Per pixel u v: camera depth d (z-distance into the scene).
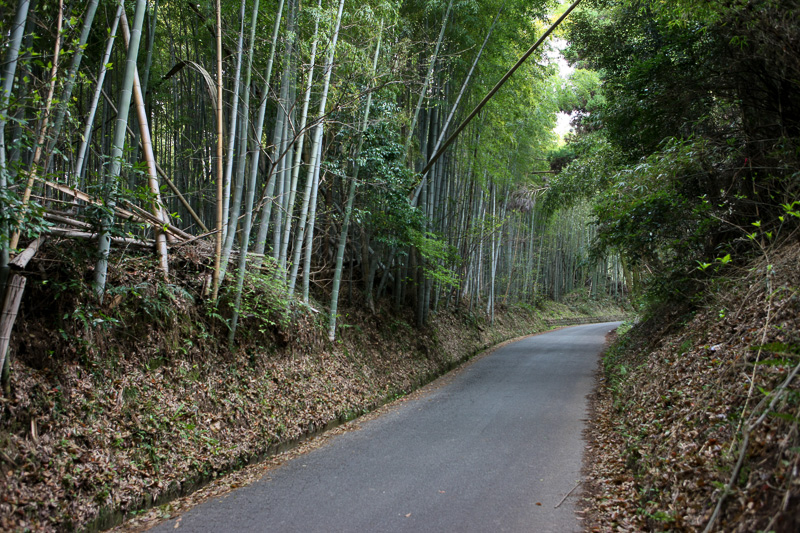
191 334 6.66
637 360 9.72
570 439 6.32
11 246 4.58
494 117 14.88
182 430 5.57
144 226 6.28
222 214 7.50
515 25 12.93
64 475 4.19
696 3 6.81
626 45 12.35
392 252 13.07
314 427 7.38
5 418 4.16
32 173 4.59
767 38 6.21
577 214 31.16
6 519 3.62
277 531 3.82
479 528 3.77
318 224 11.80
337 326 10.57
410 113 12.54
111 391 5.24
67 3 5.51
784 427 3.01
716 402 4.24
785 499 2.44
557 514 4.01
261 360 7.72
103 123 7.59
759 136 7.31
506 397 9.28
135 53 5.65
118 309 5.81
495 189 20.47
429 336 14.42
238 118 10.09
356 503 4.36
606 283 43.50
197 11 7.71
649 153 10.45
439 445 6.20
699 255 8.91
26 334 4.79
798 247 5.57
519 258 29.12
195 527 3.99
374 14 8.85
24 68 4.93
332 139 10.20
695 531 2.99
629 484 4.42
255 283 8.10
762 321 4.76
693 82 8.68
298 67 8.45
